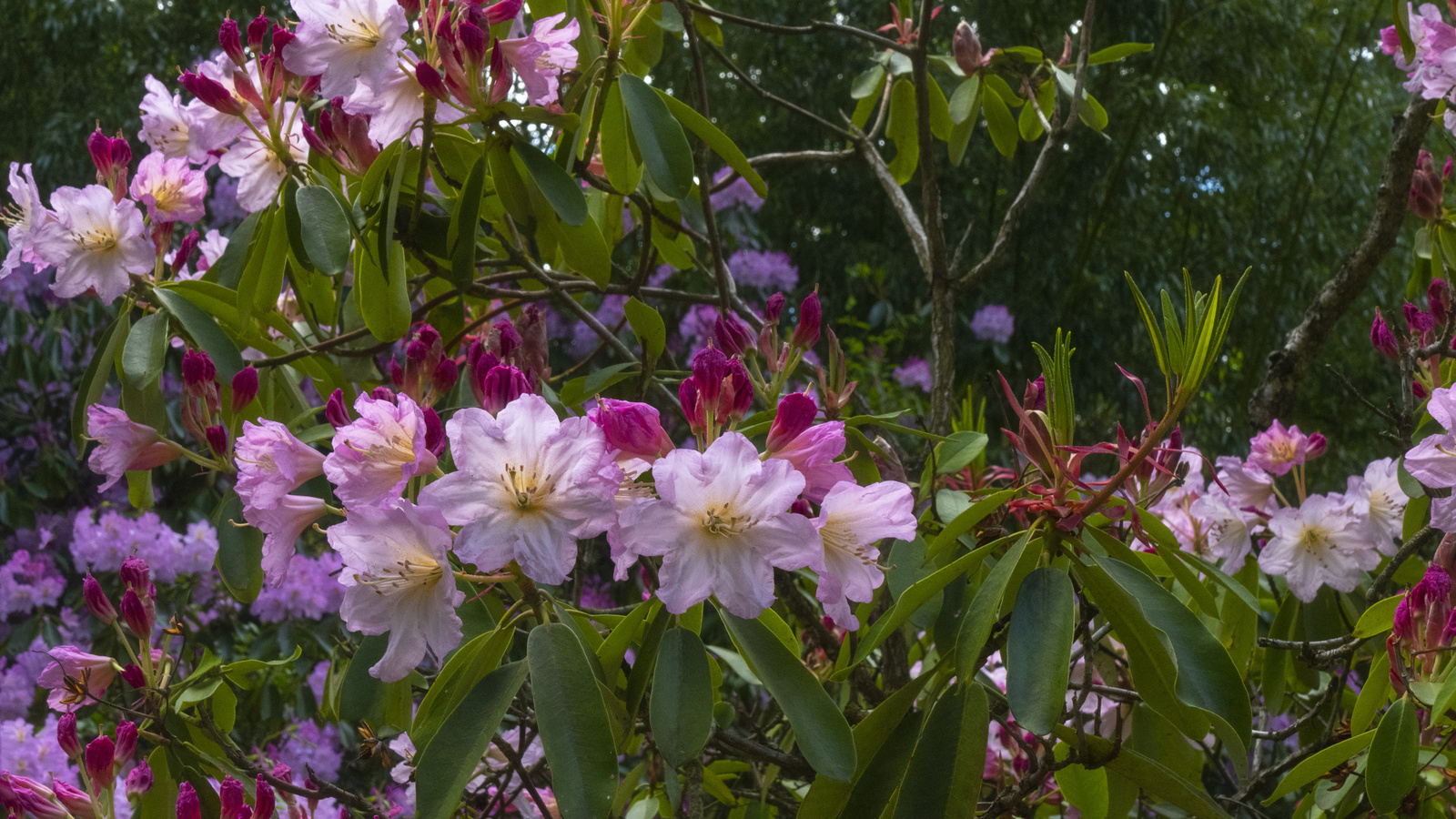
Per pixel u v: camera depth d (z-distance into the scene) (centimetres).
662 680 130
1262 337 397
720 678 152
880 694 165
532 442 128
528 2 173
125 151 165
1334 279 210
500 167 158
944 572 137
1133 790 150
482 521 127
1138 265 502
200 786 155
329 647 335
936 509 158
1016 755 176
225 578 157
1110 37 488
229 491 160
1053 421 137
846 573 133
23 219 164
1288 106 559
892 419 155
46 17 473
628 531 127
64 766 221
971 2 487
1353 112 574
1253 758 189
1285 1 531
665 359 183
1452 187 234
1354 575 165
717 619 299
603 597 329
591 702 127
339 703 143
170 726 158
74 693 156
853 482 132
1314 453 170
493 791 178
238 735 339
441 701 135
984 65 229
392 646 129
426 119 152
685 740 128
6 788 149
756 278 438
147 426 160
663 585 127
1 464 424
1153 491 147
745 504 128
